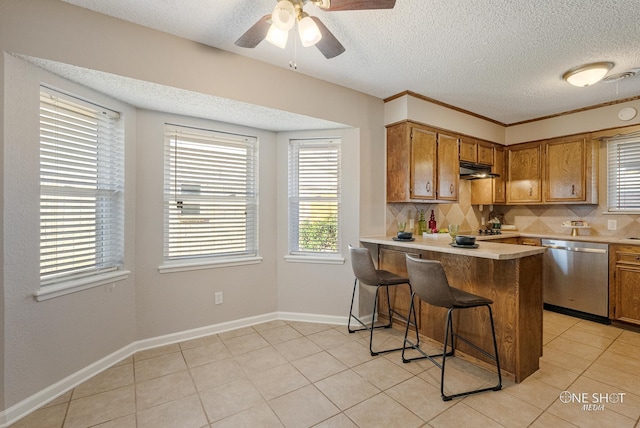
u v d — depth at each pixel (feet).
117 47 6.29
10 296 5.54
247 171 10.05
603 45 7.16
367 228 10.28
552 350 8.27
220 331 9.42
